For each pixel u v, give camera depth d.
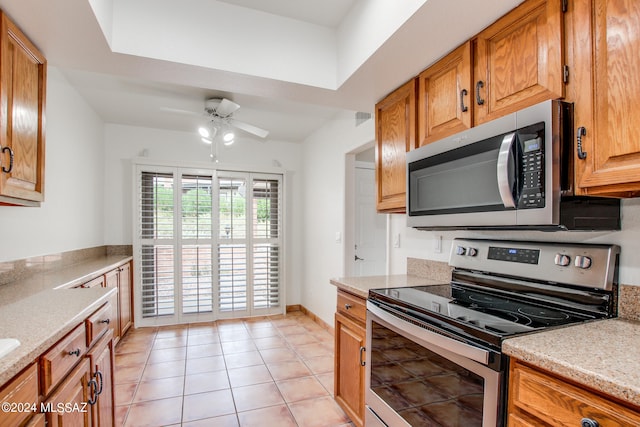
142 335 3.63
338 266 3.58
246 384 2.55
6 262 1.97
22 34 1.38
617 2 0.95
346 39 1.87
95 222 3.58
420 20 1.33
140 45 1.59
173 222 4.02
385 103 2.10
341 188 3.52
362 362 1.83
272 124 3.93
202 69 1.73
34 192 1.51
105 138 3.90
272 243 4.49
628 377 0.73
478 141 1.35
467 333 1.12
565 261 1.32
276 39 1.87
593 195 1.08
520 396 0.94
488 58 1.38
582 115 1.04
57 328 1.09
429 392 1.28
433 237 2.14
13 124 1.34
